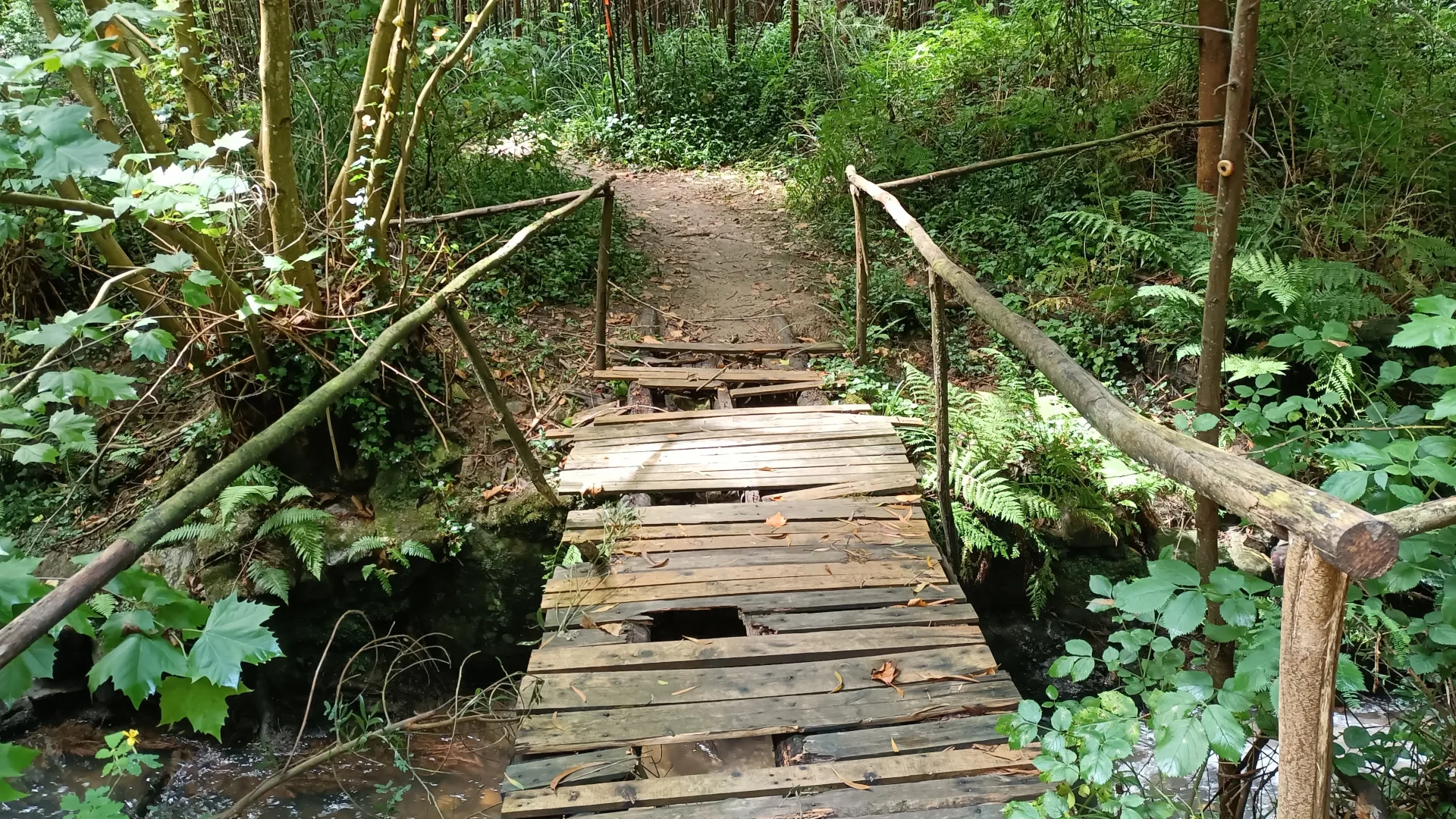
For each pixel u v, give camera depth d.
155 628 1.33
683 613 3.60
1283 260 5.45
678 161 9.66
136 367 4.99
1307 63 6.09
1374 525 1.24
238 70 6.16
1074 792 2.02
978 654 2.95
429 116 6.21
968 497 4.29
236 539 4.27
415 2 4.20
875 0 12.32
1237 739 1.67
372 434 4.58
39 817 3.79
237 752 4.16
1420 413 2.39
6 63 1.85
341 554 4.27
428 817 3.80
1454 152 5.77
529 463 4.00
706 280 6.66
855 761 2.51
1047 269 5.88
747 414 4.74
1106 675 4.42
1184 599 1.81
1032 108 7.09
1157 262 5.81
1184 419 2.67
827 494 3.97
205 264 3.73
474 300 5.64
